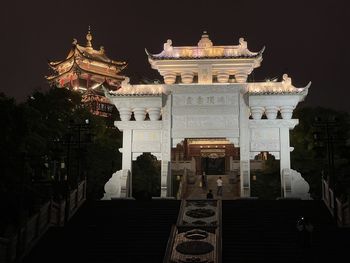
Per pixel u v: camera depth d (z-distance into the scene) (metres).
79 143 34.75
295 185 37.16
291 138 54.56
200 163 70.75
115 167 55.44
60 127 47.16
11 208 28.70
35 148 37.19
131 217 30.11
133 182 55.66
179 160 70.56
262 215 29.77
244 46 41.16
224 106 38.47
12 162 30.05
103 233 27.47
